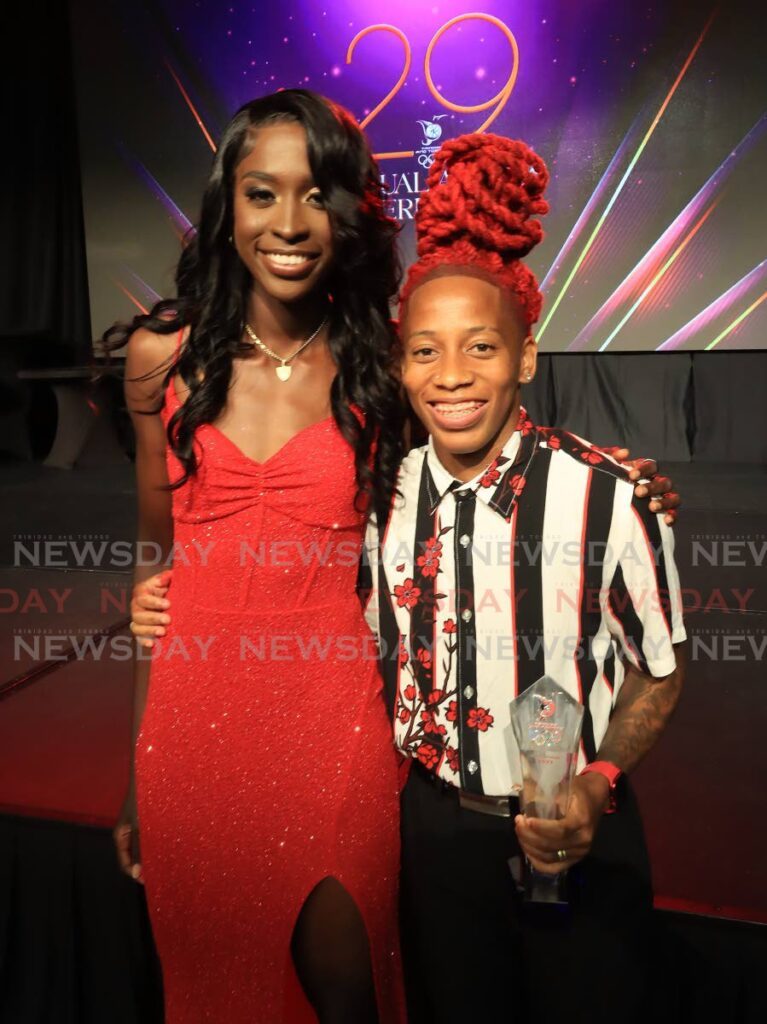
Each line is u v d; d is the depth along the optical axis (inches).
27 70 281.6
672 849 68.3
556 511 46.1
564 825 39.1
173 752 51.0
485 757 46.8
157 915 52.5
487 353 43.8
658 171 238.4
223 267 53.2
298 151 48.8
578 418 271.0
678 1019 58.2
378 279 53.5
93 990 68.6
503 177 44.8
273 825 50.2
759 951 56.4
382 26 242.1
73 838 68.0
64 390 272.2
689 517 188.2
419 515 49.7
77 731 90.6
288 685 50.9
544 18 233.6
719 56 229.0
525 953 47.3
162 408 54.8
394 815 51.1
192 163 269.7
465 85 240.4
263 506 51.6
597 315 250.4
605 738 45.8
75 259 295.0
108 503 217.8
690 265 242.5
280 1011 51.8
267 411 53.0
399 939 54.2
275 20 250.4
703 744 87.0
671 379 263.6
